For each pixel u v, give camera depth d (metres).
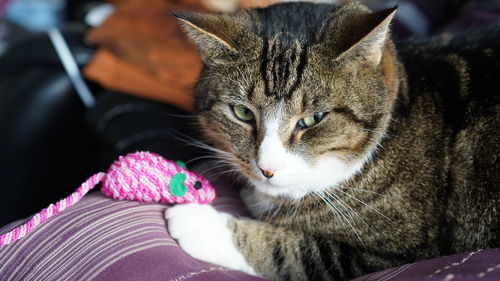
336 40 0.43
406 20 0.74
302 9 0.47
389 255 0.45
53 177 0.67
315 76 0.43
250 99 0.44
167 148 0.57
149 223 0.42
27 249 0.41
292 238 0.45
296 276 0.45
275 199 0.47
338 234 0.45
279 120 0.44
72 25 0.76
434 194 0.45
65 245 0.41
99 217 0.42
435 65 0.47
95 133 0.61
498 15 0.69
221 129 0.47
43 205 0.67
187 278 0.39
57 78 0.64
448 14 0.81
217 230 0.44
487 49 0.47
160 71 0.63
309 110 0.44
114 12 0.69
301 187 0.45
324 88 0.43
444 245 0.45
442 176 0.45
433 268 0.38
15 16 0.94
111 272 0.39
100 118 0.61
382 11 0.42
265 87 0.44
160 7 0.69
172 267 0.39
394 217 0.45
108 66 0.64
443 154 0.45
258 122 0.45
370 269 0.45
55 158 0.66
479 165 0.44
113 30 0.66
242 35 0.45
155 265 0.39
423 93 0.46
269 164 0.44
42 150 0.65
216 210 0.46
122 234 0.41
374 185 0.45
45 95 0.64
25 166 0.65
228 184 0.50
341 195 0.46
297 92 0.43
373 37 0.42
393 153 0.45
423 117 0.46
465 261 0.38
